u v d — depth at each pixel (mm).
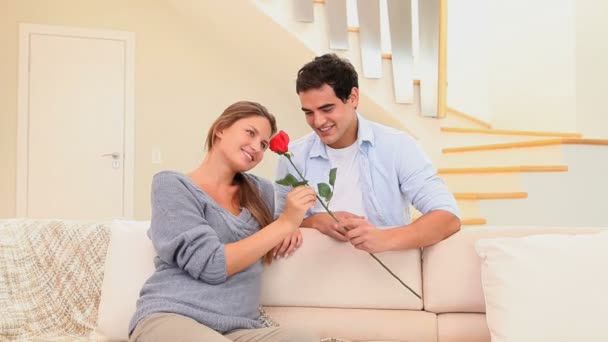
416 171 1634
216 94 4363
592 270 1287
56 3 4125
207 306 1284
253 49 4039
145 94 4262
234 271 1299
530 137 3748
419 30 3195
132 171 4234
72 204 4156
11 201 4055
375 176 1678
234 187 1490
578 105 3604
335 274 1558
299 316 1535
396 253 1559
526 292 1294
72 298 1564
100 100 4203
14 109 4059
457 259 1526
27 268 1562
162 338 1163
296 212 1342
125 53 4238
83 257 1607
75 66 4164
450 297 1511
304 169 1755
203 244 1269
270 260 1544
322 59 1569
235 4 3373
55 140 4133
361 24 3219
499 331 1300
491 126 4441
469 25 4617
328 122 1559
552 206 2992
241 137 1418
